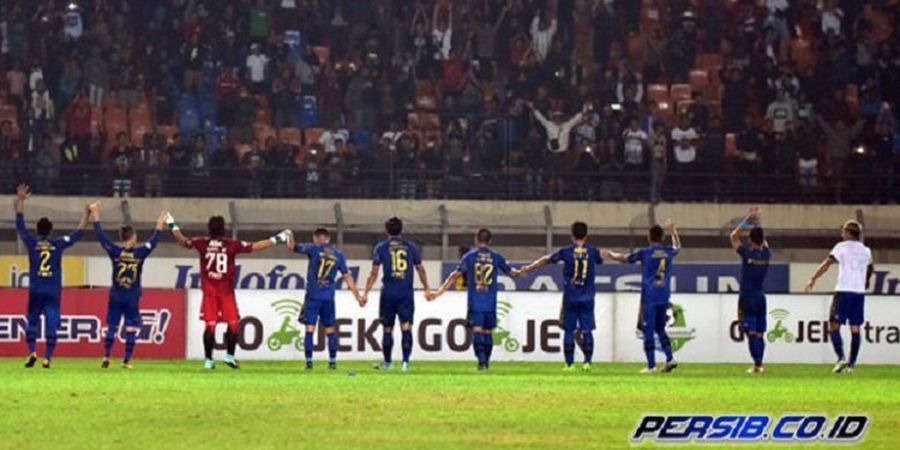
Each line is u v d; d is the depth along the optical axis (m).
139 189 87.00
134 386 45.19
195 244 55.53
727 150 95.50
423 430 32.03
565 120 93.88
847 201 89.50
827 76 97.94
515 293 66.75
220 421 33.72
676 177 91.25
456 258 84.44
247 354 65.69
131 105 94.81
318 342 65.94
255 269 80.50
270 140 90.12
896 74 98.62
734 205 86.50
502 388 45.66
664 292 57.72
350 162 90.81
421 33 98.56
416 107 95.12
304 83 96.31
